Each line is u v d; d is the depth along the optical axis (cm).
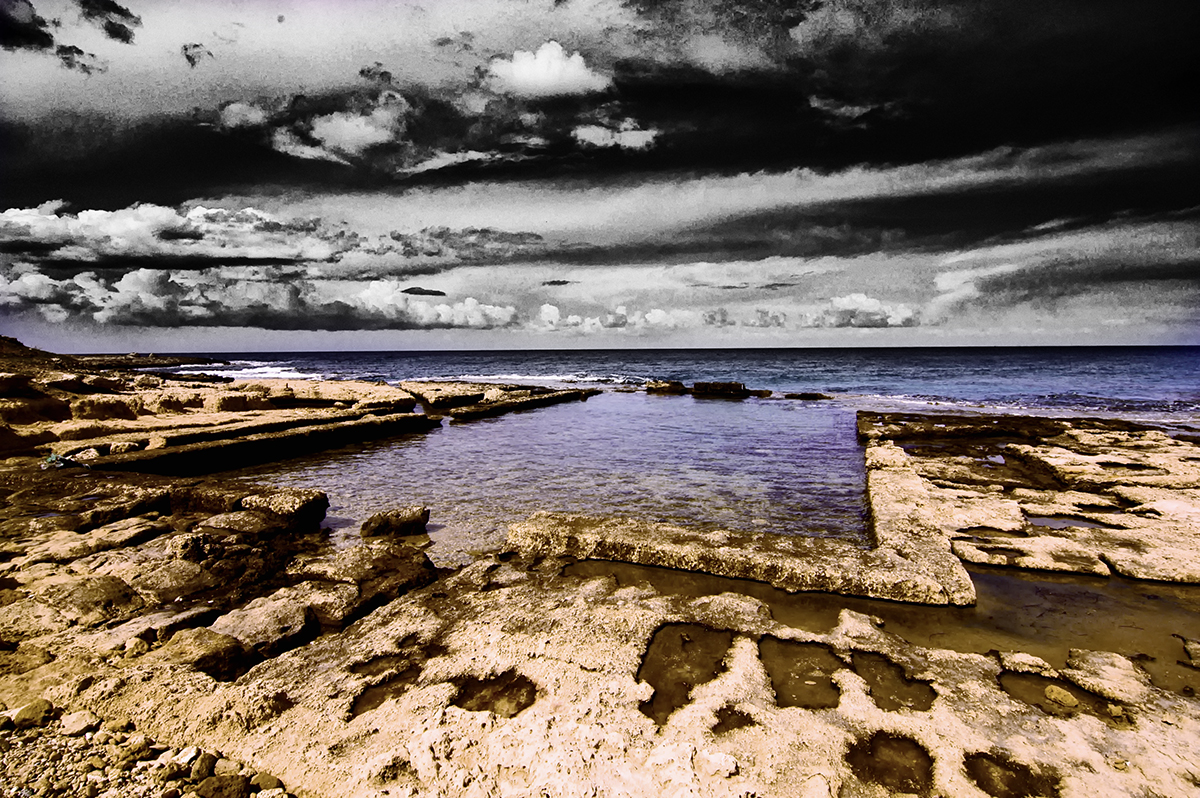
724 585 591
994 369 5697
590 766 312
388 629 489
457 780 304
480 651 443
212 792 292
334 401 2386
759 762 319
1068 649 464
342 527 851
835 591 569
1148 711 371
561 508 948
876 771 318
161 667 414
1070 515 829
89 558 620
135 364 6750
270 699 385
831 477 1174
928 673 417
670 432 1841
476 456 1441
